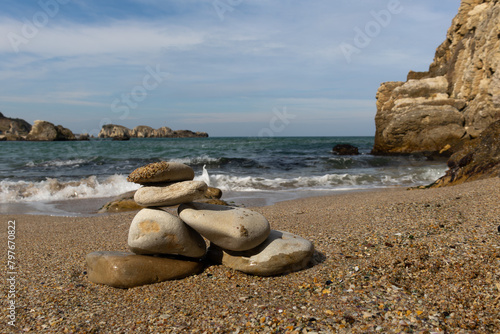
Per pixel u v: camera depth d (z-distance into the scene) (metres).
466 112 24.00
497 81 20.38
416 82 27.41
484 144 10.22
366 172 16.84
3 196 10.95
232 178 13.63
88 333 2.75
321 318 2.79
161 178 3.94
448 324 2.65
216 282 3.65
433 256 3.69
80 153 27.20
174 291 3.49
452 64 26.52
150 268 3.69
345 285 3.32
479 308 2.81
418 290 3.15
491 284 3.08
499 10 20.84
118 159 21.27
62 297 3.38
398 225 4.92
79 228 6.57
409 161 22.62
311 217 6.15
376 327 2.63
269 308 3.02
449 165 12.30
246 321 2.83
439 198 6.59
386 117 27.61
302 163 20.23
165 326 2.82
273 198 10.54
